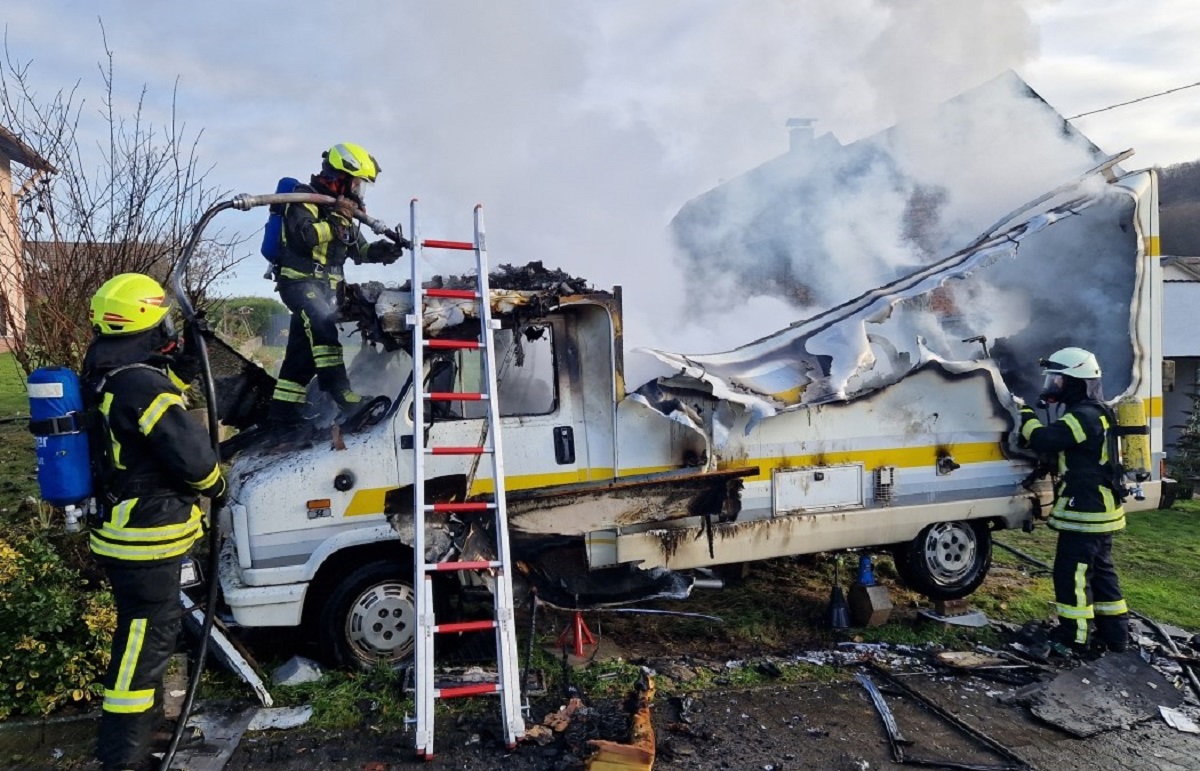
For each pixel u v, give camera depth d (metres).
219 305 7.79
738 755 3.78
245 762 3.65
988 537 5.88
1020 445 5.46
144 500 3.48
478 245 4.33
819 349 5.50
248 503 4.18
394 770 3.58
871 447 5.34
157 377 3.49
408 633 4.50
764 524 5.08
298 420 4.75
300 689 4.26
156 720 3.80
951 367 5.51
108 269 6.25
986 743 3.91
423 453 3.86
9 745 3.78
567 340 4.74
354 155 4.79
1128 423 5.70
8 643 3.99
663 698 4.33
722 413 4.95
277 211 4.91
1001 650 5.10
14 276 6.34
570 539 4.55
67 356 6.16
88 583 5.05
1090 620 4.96
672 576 4.82
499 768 3.59
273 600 4.19
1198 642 5.19
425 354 4.39
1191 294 13.10
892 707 4.30
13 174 6.41
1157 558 7.25
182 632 4.77
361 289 4.36
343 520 4.32
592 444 4.71
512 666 3.74
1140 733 4.06
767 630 5.36
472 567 3.80
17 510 6.09
